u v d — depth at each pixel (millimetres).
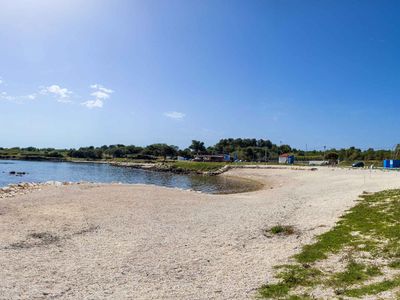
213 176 110938
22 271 14992
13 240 19938
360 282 13328
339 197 36219
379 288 12375
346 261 15930
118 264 16344
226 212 30703
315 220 25656
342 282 13445
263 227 24547
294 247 19203
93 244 19797
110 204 33094
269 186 71312
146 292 12961
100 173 122188
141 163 184375
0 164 171625
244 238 21641
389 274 13883
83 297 12344
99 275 14797
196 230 23688
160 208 32094
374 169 84938
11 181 81562
